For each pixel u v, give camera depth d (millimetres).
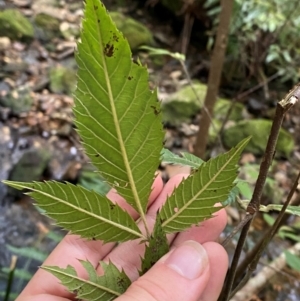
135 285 101
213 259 116
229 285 102
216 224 131
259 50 609
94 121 88
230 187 93
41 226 454
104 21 77
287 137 584
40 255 332
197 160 127
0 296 309
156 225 100
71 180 506
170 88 673
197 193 96
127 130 89
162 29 799
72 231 96
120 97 86
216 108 617
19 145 524
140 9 831
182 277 102
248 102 666
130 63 82
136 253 141
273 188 488
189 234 131
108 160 92
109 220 98
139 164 93
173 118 605
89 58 81
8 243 432
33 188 90
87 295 101
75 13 780
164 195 139
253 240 408
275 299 367
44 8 760
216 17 704
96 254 147
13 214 462
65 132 549
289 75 652
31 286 146
